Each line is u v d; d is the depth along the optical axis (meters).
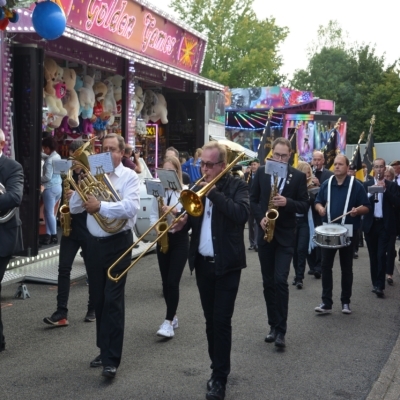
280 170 6.36
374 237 9.24
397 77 53.84
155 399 5.05
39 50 9.70
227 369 5.04
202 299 5.23
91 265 5.54
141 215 10.27
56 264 10.13
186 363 5.95
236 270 5.02
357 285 9.89
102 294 5.56
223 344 5.01
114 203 5.29
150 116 17.17
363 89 63.06
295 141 14.77
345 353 6.45
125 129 14.62
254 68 49.47
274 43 50.88
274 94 31.55
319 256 10.38
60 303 7.06
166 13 15.29
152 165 17.47
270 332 6.78
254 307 8.19
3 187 5.73
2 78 9.43
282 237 6.58
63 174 6.57
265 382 5.55
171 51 16.47
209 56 49.34
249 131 30.81
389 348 6.66
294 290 9.43
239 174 5.54
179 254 6.73
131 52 12.16
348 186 8.09
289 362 6.11
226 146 5.02
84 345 6.41
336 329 7.33
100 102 13.67
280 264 6.55
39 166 9.73
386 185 9.09
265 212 6.74
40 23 6.40
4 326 7.08
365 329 7.37
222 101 20.36
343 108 62.31
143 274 10.22
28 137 9.70
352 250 8.05
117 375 5.58
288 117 26.88
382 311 8.27
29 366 5.78
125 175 5.47
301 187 6.67
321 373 5.83
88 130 13.39
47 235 11.14
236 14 50.38
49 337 6.68
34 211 9.70
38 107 9.72
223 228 4.98
